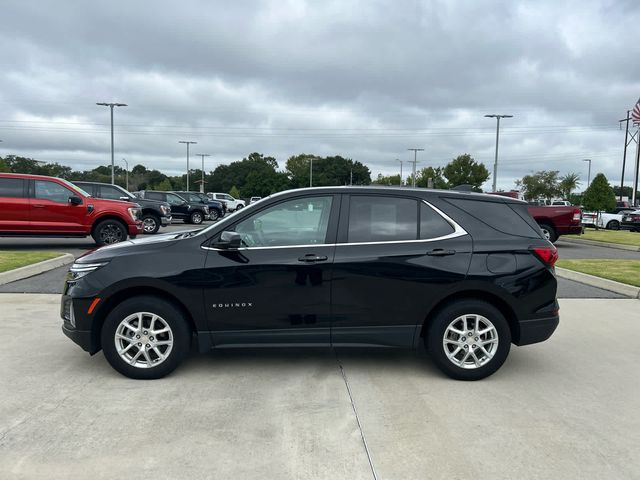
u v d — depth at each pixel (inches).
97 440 138.6
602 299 338.6
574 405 167.5
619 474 125.9
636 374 198.5
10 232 503.5
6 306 290.5
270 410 159.5
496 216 193.6
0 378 183.3
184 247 184.4
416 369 199.8
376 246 185.0
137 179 4247.0
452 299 187.9
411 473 125.0
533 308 187.5
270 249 183.8
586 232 980.6
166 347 184.9
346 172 5032.0
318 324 183.6
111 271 180.1
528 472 126.1
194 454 132.2
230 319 182.5
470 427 150.0
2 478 119.8
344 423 151.3
